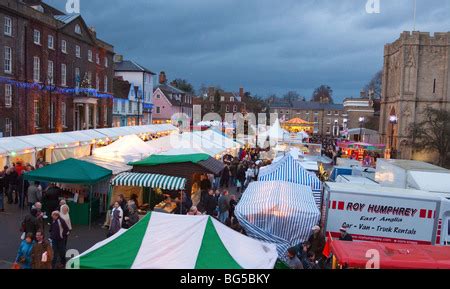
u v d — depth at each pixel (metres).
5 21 33.59
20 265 9.80
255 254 8.16
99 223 16.66
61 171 15.86
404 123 54.62
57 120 41.62
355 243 9.17
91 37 49.31
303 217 12.23
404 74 54.56
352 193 12.72
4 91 33.59
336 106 128.88
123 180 16.02
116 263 7.34
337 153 46.00
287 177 16.61
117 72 68.19
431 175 14.75
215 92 99.50
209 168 18.86
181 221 8.55
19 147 21.75
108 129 35.53
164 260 7.49
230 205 15.80
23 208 17.98
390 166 17.03
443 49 53.97
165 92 81.69
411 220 12.57
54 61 41.22
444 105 53.84
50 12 46.56
